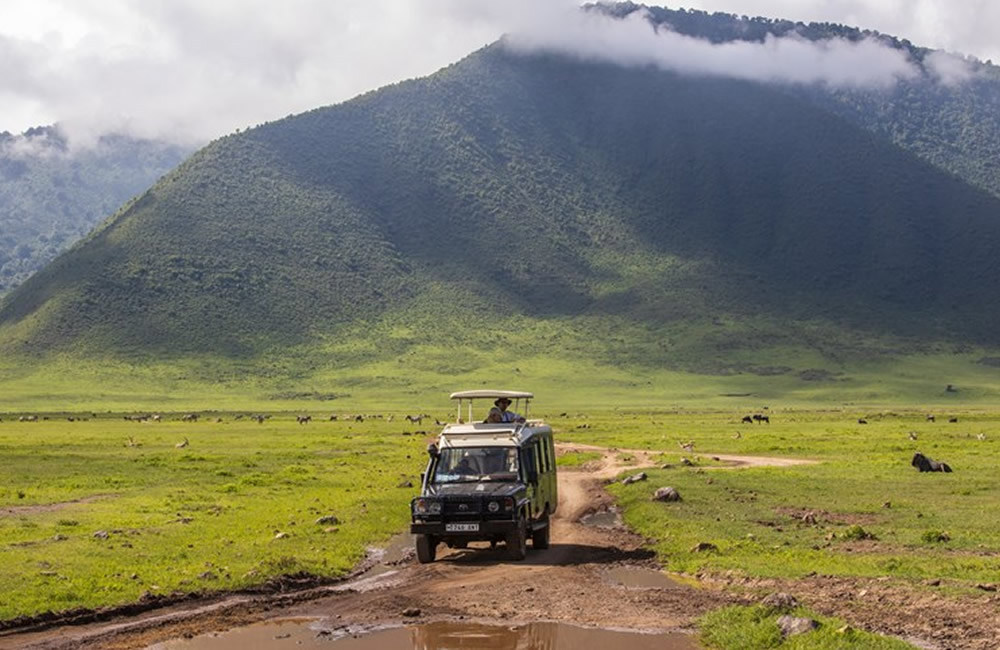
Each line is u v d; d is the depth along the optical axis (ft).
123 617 66.69
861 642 53.83
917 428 349.41
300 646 59.36
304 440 296.92
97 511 116.98
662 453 229.04
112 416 567.18
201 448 255.70
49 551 85.76
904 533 97.09
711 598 69.72
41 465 189.47
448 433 95.55
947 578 72.54
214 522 107.45
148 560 83.61
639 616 65.31
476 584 77.20
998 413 546.26
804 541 92.94
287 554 88.02
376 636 61.41
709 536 96.43
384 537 102.58
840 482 149.28
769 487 142.61
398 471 179.83
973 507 117.19
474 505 87.30
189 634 62.08
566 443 288.51
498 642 59.52
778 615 59.98
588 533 108.06
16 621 63.72
